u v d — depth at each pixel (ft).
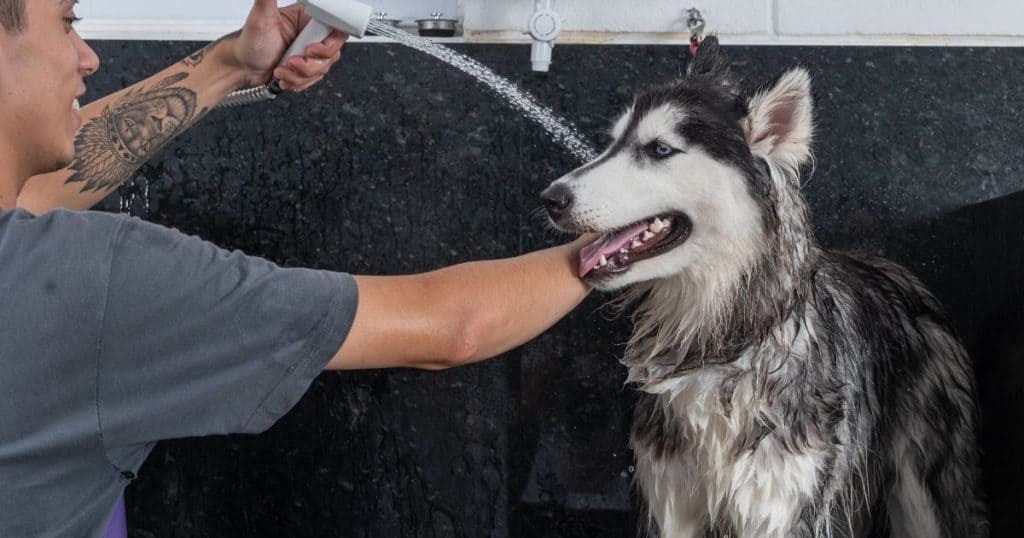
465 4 6.00
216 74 4.69
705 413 4.76
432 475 6.20
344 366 3.08
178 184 6.15
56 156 3.17
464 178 6.04
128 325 2.66
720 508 4.89
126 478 2.90
